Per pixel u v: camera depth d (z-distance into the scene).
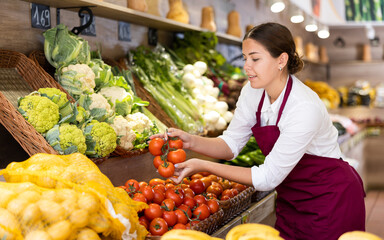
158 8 3.52
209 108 3.59
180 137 2.01
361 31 8.24
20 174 1.41
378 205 5.94
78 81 2.29
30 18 2.53
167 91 3.30
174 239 1.16
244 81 4.27
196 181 2.22
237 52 5.57
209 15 4.24
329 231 1.97
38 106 1.83
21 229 1.20
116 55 3.29
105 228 1.29
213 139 2.20
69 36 2.42
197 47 3.97
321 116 1.85
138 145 2.34
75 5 2.62
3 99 1.80
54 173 1.41
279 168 1.83
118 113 2.51
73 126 1.91
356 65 8.26
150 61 3.36
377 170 7.51
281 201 2.17
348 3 7.67
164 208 1.80
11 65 2.26
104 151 2.02
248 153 3.24
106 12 2.89
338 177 1.98
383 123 7.45
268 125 2.02
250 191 2.35
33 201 1.24
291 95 1.89
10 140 1.92
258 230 1.16
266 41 1.78
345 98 7.88
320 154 2.00
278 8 5.04
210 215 1.91
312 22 6.10
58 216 1.22
